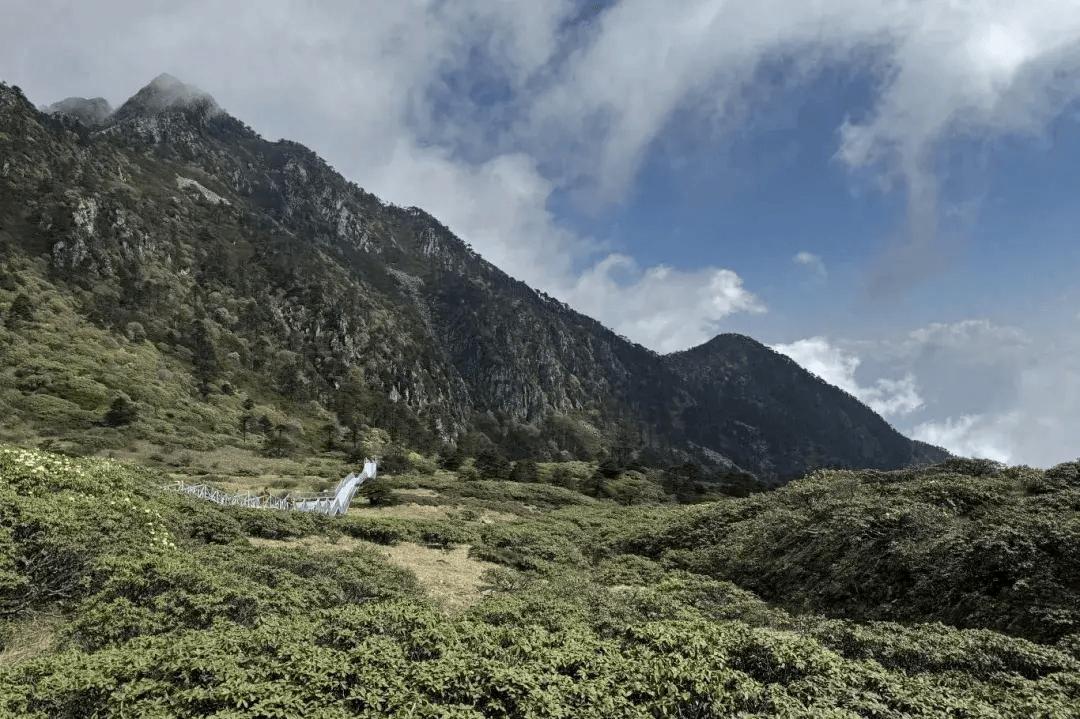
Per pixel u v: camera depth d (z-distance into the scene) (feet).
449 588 66.33
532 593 57.88
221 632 32.30
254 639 30.78
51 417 236.22
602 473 316.19
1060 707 27.04
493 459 302.86
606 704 25.94
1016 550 46.96
